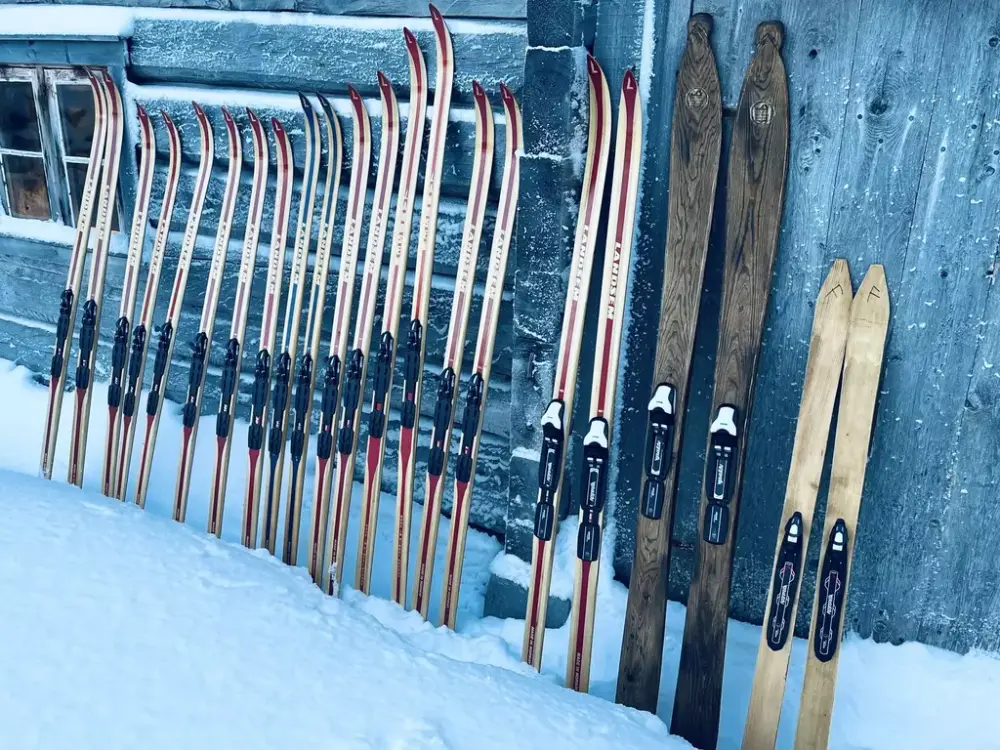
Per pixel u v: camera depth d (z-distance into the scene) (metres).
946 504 2.08
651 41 2.11
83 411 3.22
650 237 2.25
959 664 2.12
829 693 1.94
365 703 1.87
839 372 1.96
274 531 2.75
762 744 1.99
